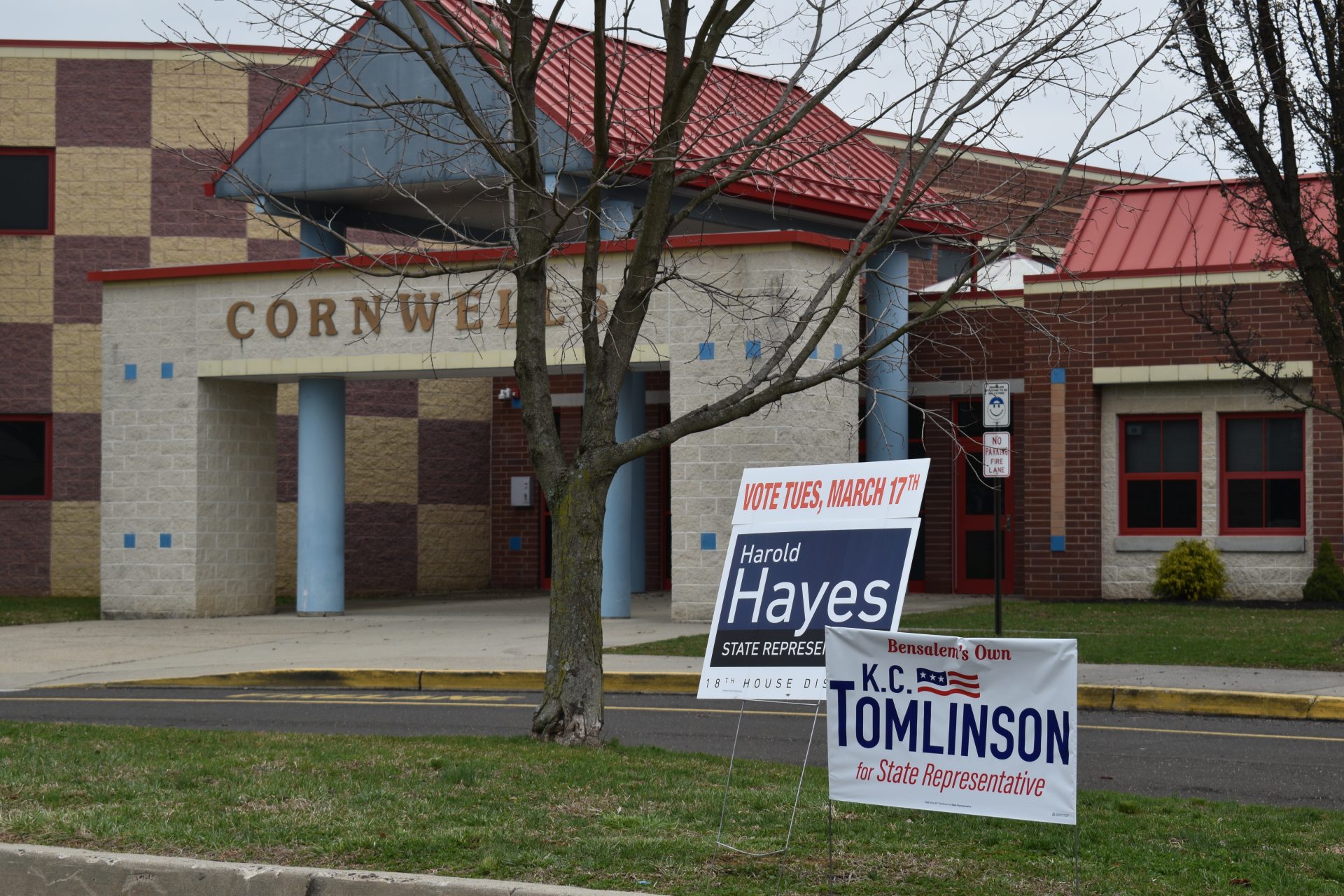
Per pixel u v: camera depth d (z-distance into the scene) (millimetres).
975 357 25312
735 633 7570
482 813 7770
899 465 7398
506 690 15711
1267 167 15547
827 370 10375
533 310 10695
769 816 7938
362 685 16109
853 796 6070
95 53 29500
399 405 30828
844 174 23688
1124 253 23438
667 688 15141
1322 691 13500
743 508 7750
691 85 10555
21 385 29219
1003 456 16188
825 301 20391
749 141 10977
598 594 10609
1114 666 15336
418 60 21891
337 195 23375
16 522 29250
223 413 24016
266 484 24781
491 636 19906
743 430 20312
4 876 6676
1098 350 23250
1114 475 23453
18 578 29188
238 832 7312
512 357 21828
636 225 12188
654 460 28422
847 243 20625
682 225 23953
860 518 7441
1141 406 23250
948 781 5887
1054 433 23469
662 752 10117
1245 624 18844
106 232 29375
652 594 27719
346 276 22844
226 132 29484
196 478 23578
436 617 23438
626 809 7984
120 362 24109
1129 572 23328
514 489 30797
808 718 12953
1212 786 9664
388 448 30641
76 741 10562
